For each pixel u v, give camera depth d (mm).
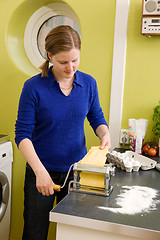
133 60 1986
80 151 1551
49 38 1273
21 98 1415
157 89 1968
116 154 1606
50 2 2221
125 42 1974
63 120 1442
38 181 1221
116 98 2035
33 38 2361
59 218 995
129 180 1388
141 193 1218
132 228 923
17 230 2363
